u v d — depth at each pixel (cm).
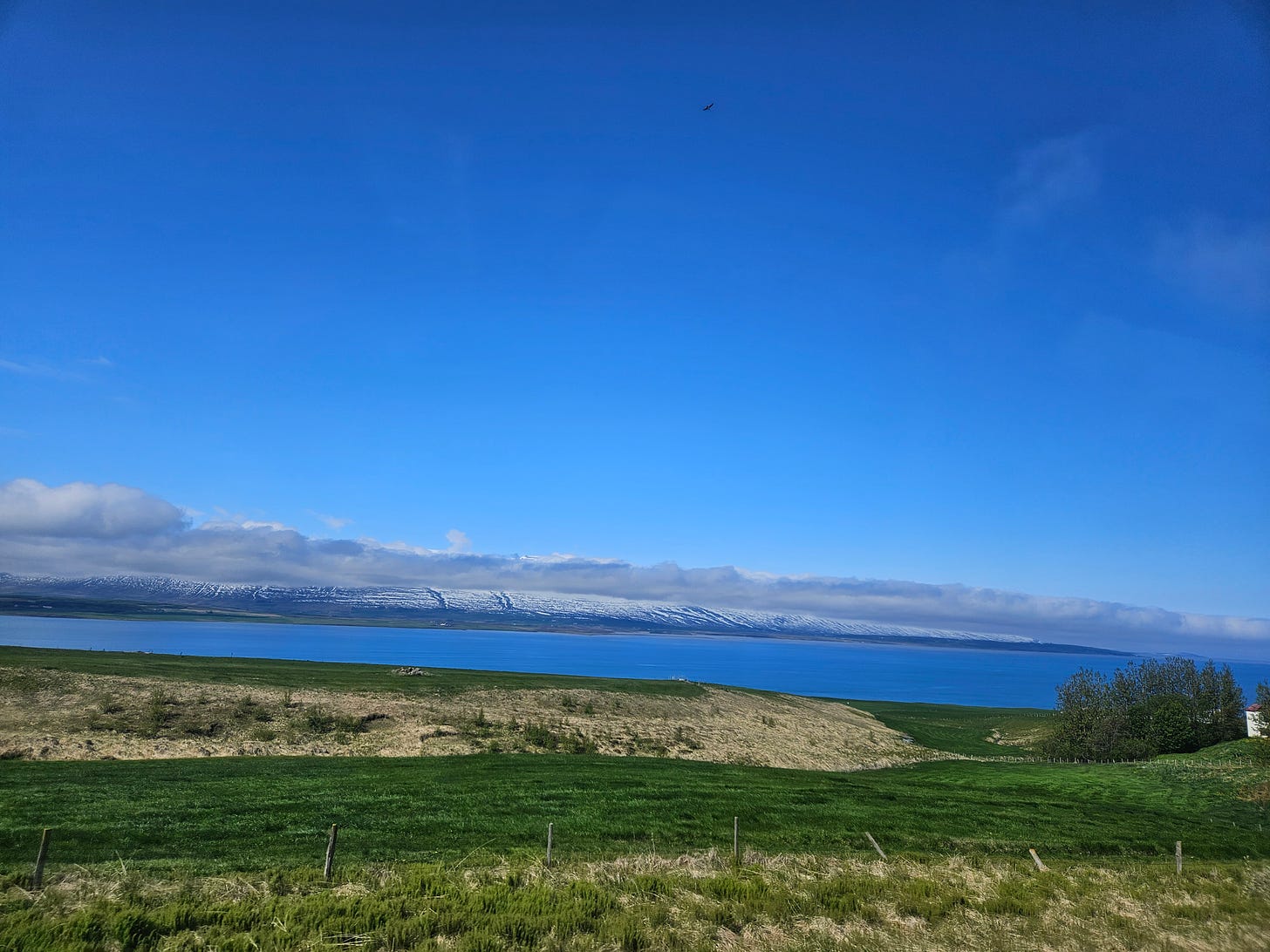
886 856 2373
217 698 4453
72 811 2380
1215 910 1805
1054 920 1662
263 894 1606
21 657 4916
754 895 1720
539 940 1382
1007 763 6078
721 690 7369
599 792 3212
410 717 4728
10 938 1251
